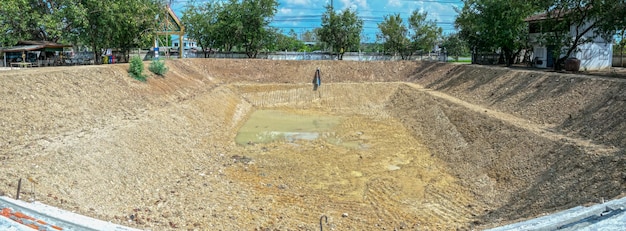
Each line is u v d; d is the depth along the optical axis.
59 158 11.25
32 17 26.78
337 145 19.73
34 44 29.48
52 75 17.08
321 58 45.09
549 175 12.35
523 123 17.00
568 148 13.10
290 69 37.50
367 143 20.12
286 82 35.72
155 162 13.94
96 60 31.81
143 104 19.69
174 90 24.48
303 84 34.19
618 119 13.95
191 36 43.50
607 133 13.59
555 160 12.91
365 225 11.02
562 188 11.35
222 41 42.59
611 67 30.33
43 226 7.32
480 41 36.34
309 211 11.88
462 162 16.03
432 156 17.73
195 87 27.81
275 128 23.62
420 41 46.19
